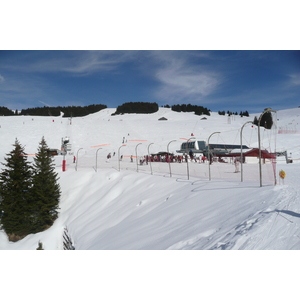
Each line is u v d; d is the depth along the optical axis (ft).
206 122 304.09
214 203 41.14
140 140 212.23
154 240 34.60
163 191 64.23
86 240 54.03
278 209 27.68
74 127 235.81
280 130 211.20
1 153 169.58
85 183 101.55
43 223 81.41
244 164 108.27
